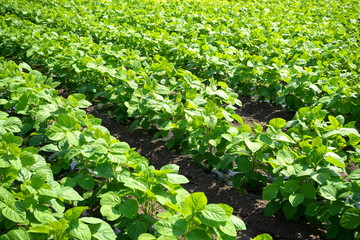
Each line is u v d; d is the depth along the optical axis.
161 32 10.06
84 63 7.27
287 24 12.38
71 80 7.87
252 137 4.63
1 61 7.21
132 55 7.86
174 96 6.62
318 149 4.13
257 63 7.84
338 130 4.73
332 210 3.65
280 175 4.39
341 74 7.61
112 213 3.25
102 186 4.17
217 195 4.94
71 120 4.57
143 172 3.59
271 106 7.92
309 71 7.27
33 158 3.59
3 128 4.39
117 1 15.74
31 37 9.35
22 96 5.36
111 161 3.84
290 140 4.39
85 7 14.01
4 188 3.24
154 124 6.77
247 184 5.14
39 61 8.74
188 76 6.23
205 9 14.16
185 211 2.88
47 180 3.47
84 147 4.10
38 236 2.86
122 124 6.87
